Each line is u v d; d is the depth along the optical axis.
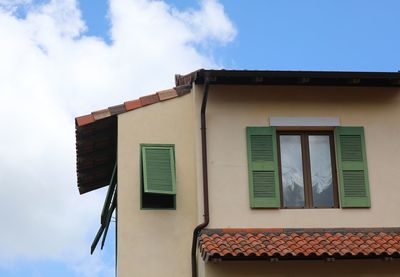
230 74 12.28
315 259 11.41
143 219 12.20
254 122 12.75
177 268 12.03
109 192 13.39
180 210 12.32
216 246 11.24
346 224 12.37
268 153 12.60
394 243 11.69
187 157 12.60
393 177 12.77
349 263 11.89
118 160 12.41
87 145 13.05
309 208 12.47
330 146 12.99
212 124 12.64
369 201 12.53
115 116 12.59
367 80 12.77
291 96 12.96
